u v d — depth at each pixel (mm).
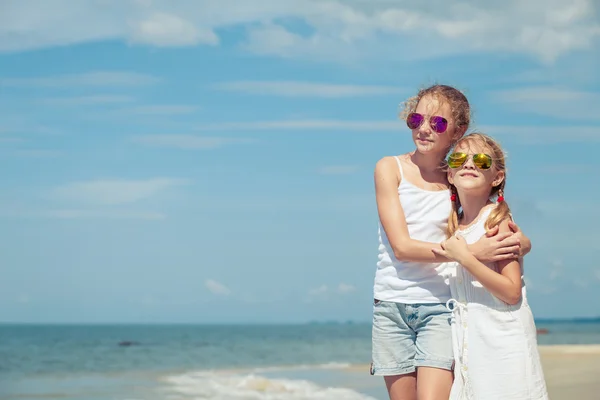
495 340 3902
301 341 56062
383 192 4270
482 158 4004
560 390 10086
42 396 13859
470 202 4125
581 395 9539
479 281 3877
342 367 20109
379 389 12680
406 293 4168
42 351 38469
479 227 4059
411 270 4168
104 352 36594
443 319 4098
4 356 32188
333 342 52438
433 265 4160
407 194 4234
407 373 4254
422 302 4125
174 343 52969
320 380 14680
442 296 4129
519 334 3902
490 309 3936
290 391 12742
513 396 3848
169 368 22609
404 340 4250
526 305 3988
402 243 4094
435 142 4188
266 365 22812
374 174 4359
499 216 4016
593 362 14953
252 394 12609
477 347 3930
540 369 3934
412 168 4305
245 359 27891
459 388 3930
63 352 36781
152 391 13961
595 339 45750
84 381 17484
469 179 4051
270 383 14016
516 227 4020
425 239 4207
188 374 18938
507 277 3914
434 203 4207
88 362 27297
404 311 4184
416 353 4160
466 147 4094
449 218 4188
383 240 4340
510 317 3910
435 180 4277
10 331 112750
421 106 4227
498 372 3879
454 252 3922
